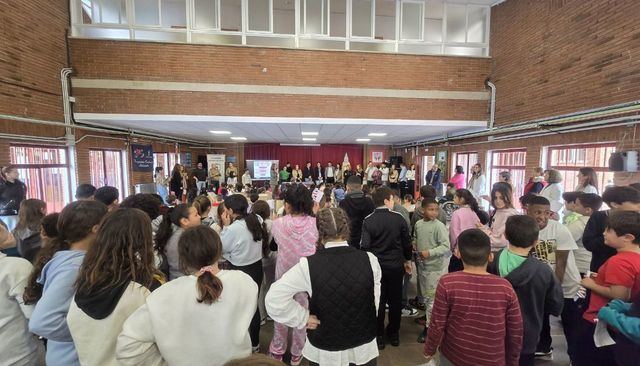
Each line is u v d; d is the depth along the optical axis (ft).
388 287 9.86
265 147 52.26
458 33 25.76
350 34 23.65
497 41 23.62
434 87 23.73
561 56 18.25
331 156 53.88
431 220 10.98
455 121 24.11
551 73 18.97
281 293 5.21
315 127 26.99
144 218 4.77
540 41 19.76
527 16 20.83
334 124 24.07
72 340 4.59
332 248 5.52
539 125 19.26
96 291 4.15
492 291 5.34
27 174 18.57
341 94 22.86
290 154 53.06
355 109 23.06
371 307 5.54
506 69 22.74
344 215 5.79
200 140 45.21
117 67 20.98
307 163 53.16
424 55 23.47
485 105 24.43
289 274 5.35
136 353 3.94
